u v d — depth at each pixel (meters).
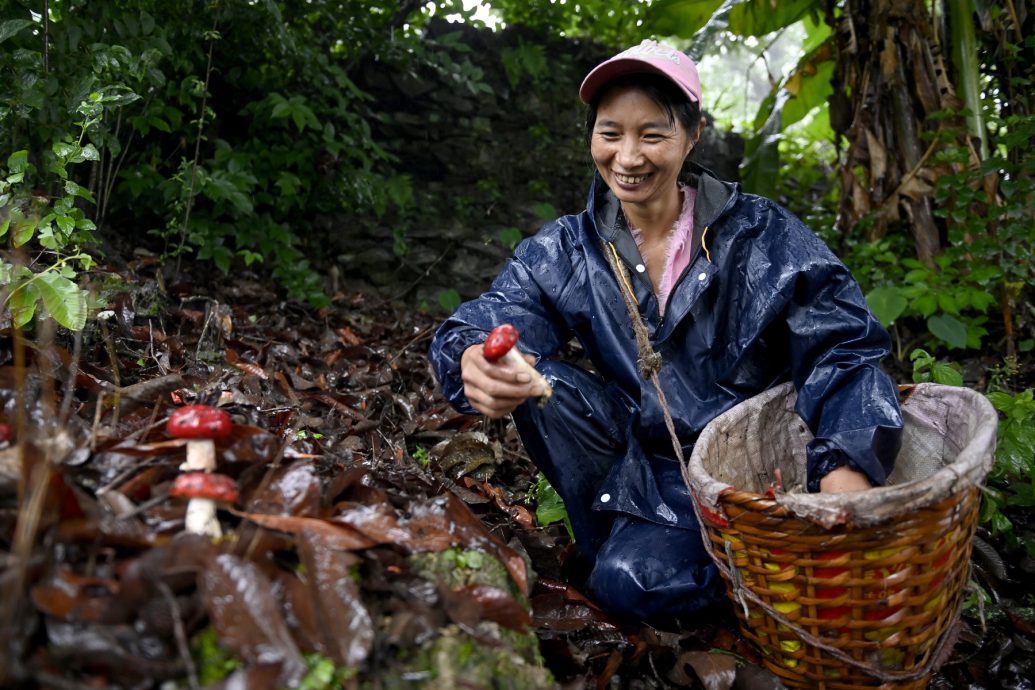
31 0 3.22
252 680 1.15
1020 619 2.34
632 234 2.26
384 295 5.72
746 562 1.74
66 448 1.49
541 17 5.98
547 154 6.13
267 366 3.12
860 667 1.69
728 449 2.12
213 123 4.86
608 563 2.03
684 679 1.88
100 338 2.59
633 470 2.17
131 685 1.15
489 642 1.40
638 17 5.95
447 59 5.35
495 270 5.96
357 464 2.01
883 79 4.68
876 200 4.76
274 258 5.02
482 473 2.80
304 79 5.00
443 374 2.15
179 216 4.47
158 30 3.79
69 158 2.74
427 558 1.55
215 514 1.45
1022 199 4.03
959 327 4.04
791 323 2.11
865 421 1.87
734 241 2.14
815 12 5.22
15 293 2.10
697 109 2.08
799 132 7.03
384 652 1.31
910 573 1.64
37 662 1.12
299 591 1.30
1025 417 2.65
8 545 1.26
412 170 5.89
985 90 4.77
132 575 1.19
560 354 4.10
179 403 2.08
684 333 2.18
